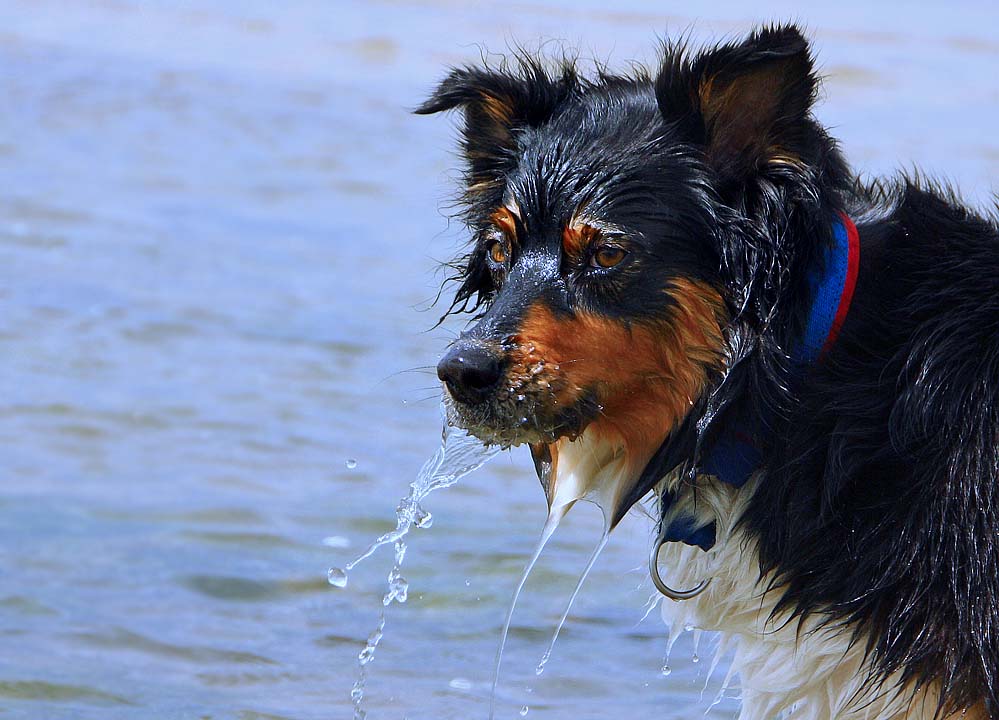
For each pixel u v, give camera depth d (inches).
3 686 303.0
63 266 585.6
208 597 348.8
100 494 398.9
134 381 475.2
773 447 243.6
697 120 243.3
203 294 558.9
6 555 361.4
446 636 336.5
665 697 312.5
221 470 416.5
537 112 269.9
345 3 1170.0
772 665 257.6
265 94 907.4
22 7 1173.1
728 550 255.3
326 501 399.5
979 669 228.5
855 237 244.7
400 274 582.6
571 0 1133.1
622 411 245.0
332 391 473.7
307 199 690.8
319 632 335.9
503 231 250.2
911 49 971.9
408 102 889.5
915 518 232.8
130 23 1130.0
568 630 340.5
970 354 236.7
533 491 416.5
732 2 1138.7
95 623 333.7
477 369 232.5
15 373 475.8
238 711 298.7
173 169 735.1
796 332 240.4
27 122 816.3
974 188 495.8
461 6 1150.3
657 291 237.5
